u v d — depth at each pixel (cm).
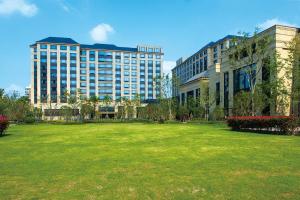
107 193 655
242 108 4400
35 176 828
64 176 826
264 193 642
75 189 689
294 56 3594
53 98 11688
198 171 873
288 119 2352
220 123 5459
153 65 13950
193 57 12588
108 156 1192
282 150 1330
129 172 870
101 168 936
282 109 3862
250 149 1374
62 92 11856
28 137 2316
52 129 3631
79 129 3544
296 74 3375
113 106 12688
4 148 1525
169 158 1121
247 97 4162
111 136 2320
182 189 681
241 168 911
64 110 8925
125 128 3662
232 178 779
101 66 13062
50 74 11788
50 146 1609
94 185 725
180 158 1119
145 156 1181
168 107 7469
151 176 813
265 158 1100
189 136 2238
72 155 1234
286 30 4678
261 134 2423
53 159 1128
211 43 11019
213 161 1041
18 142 1877
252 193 643
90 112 9375
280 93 3628
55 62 11881
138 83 13638
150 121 7425
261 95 3906
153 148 1457
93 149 1442
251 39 4097
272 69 3709
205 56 11212
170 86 7431
